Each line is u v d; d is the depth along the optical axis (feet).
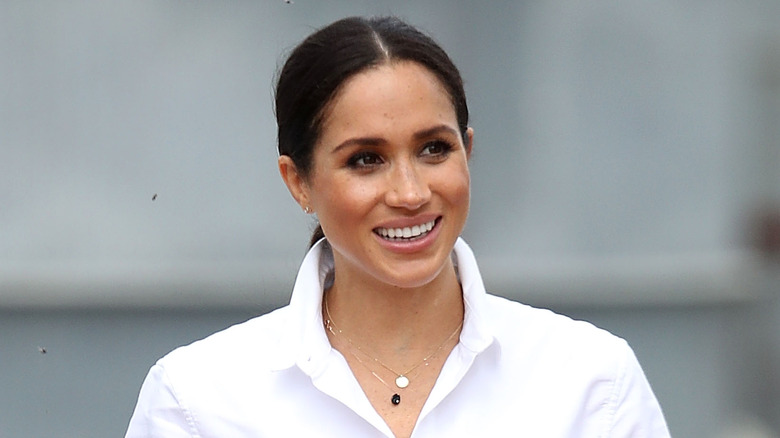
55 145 62.03
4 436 63.57
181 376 33.45
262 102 61.82
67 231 62.64
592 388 32.99
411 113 30.71
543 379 33.14
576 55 63.52
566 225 64.54
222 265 62.64
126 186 62.28
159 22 61.46
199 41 61.52
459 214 31.32
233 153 62.08
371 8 61.82
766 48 63.62
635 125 64.13
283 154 33.37
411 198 30.37
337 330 33.55
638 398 33.27
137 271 62.69
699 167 64.49
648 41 63.77
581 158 64.13
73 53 61.52
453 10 62.59
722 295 65.26
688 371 66.13
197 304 62.90
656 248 64.90
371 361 33.06
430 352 33.09
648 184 64.49
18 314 63.00
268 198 62.23
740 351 65.92
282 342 33.27
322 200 31.76
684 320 65.72
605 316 65.51
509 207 64.28
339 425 32.58
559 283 64.54
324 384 32.50
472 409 32.71
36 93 61.67
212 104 61.82
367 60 30.94
